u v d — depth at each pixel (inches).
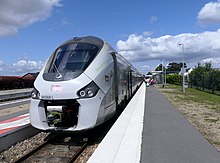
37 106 330.3
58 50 393.1
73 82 325.1
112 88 404.8
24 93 1245.1
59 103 326.0
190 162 234.1
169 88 1915.6
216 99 978.1
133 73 1041.5
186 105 754.8
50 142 361.7
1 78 1824.6
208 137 348.2
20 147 339.0
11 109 741.9
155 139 318.3
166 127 393.1
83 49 382.6
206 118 514.6
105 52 402.3
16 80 1988.2
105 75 373.4
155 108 631.8
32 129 393.7
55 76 338.3
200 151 268.5
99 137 394.6
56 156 306.7
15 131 347.9
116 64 454.0
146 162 232.5
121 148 246.5
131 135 298.4
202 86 1642.5
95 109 329.1
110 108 390.9
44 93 327.3
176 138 324.2
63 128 321.7
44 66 371.6
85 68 349.1
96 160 212.8
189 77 2142.0
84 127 319.3
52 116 322.3
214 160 240.2
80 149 320.5
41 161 290.5
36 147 330.0
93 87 335.6
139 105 634.8
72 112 326.0
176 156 251.0
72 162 283.4
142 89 1487.5
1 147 315.9
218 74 1277.1
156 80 3457.2
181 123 427.2
